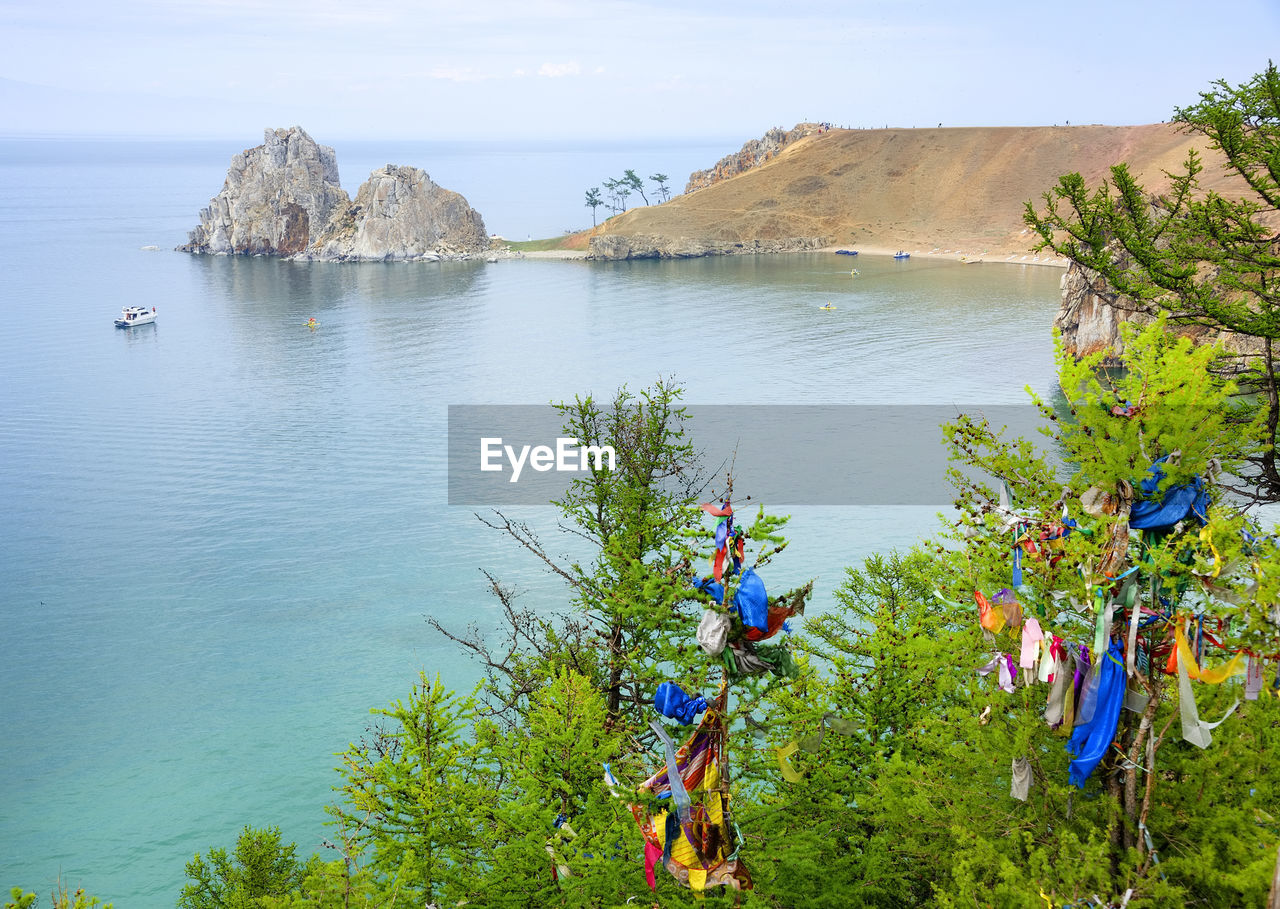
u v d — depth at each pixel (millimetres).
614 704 17578
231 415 140375
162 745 56125
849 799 15867
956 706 12477
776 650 7613
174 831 48406
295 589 77312
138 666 66000
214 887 29594
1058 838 9594
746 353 175375
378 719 57344
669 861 7914
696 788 7828
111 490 106500
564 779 14883
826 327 199250
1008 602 8539
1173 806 9328
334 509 97125
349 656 65312
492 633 66938
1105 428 8336
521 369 168250
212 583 79500
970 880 9773
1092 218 15875
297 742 55625
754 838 14469
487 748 17391
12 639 70812
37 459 119938
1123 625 8258
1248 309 13805
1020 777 9438
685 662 15477
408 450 119562
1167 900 8578
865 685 16641
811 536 81562
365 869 14484
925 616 16297
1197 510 8258
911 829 12625
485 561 81062
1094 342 127312
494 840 15188
